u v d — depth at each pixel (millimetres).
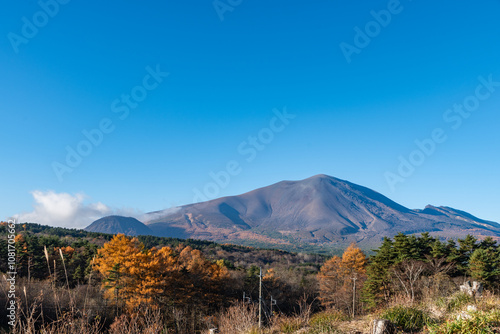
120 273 36281
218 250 130750
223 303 46750
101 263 37375
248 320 11289
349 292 47594
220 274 50281
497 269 32969
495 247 41594
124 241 40125
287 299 51844
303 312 11578
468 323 6691
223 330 11500
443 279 28188
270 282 57281
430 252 40688
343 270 54344
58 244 64062
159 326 8305
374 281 38562
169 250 55469
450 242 42156
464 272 38594
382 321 7734
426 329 7816
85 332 6270
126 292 34844
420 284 25578
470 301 10305
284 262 129375
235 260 118125
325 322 9938
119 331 7812
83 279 36219
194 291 42688
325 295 52562
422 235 45625
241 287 56594
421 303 10961
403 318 8508
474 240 41250
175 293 39312
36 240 54844
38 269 33344
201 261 56062
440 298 11227
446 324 7031
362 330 8531
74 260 44531
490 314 7043
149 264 36531
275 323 10961
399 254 39281
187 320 33625
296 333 9664
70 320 6211
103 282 35250
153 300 35500
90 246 58500
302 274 83812
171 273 40969
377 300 32750
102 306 26734
